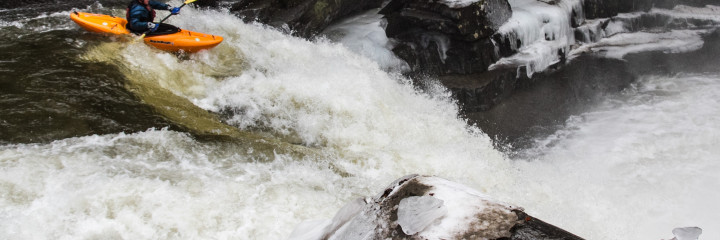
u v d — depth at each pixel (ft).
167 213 13.21
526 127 26.00
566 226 17.51
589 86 29.89
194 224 13.17
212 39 22.52
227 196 14.26
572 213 18.40
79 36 22.15
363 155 19.12
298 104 21.21
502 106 27.35
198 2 27.25
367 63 26.50
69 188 13.38
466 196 7.76
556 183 20.47
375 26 29.81
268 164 16.53
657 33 37.04
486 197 7.80
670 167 21.53
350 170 17.80
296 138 19.80
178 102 19.77
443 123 24.09
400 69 28.02
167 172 14.93
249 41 24.80
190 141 16.87
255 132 19.49
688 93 29.27
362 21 30.86
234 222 13.50
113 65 20.45
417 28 28.53
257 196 14.58
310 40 27.81
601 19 35.76
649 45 34.60
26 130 15.92
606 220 18.16
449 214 7.32
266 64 23.50
